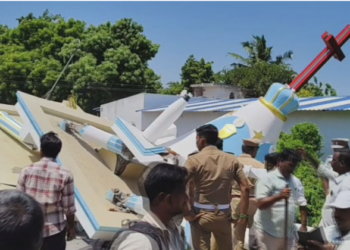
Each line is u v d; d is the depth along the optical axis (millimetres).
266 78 32188
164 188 2516
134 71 30562
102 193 5848
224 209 4762
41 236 1606
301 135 10383
